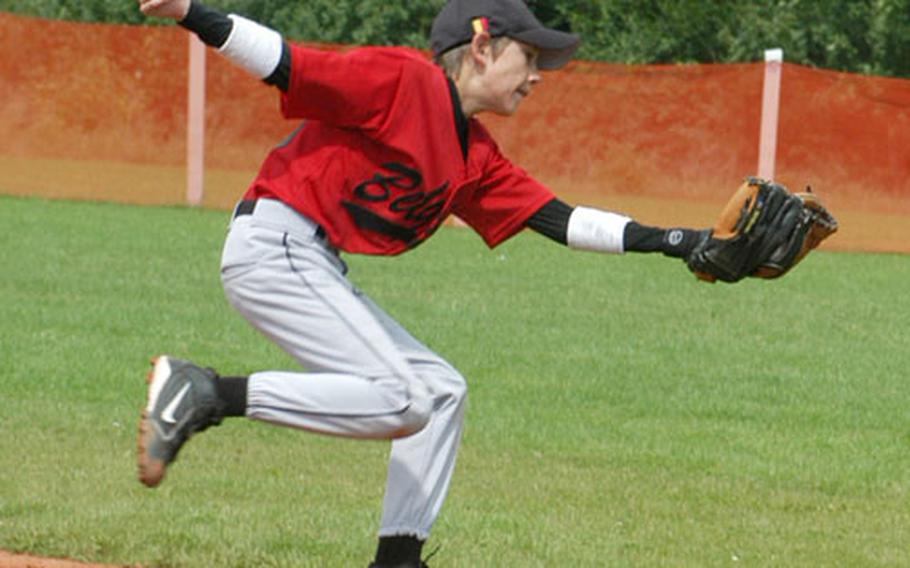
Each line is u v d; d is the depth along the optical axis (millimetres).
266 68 12406
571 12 82562
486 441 23422
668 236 13727
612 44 82312
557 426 24609
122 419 23578
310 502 19297
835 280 45156
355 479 20734
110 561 16547
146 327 31438
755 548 18047
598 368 29609
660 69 59156
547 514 19203
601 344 32188
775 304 39312
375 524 18172
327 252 13250
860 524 19453
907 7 81312
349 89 12625
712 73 58969
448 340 31734
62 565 16344
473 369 28969
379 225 13164
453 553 17125
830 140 58625
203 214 54938
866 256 52344
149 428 12812
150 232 48031
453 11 13461
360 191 13055
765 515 19734
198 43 57812
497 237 14258
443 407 14172
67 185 59156
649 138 59344
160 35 62688
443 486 14281
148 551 16750
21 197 56250
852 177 58781
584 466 22109
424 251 47156
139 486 19641
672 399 27109
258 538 17328
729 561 17406
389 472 14289
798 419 25953
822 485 21516
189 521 17984
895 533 19047
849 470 22422
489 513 19047
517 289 39656
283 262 13047
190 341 30203
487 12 13328
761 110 58531
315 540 17328
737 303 39156
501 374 28656
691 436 24312
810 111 58719
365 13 78500
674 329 34562
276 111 62094
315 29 78500
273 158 13328
